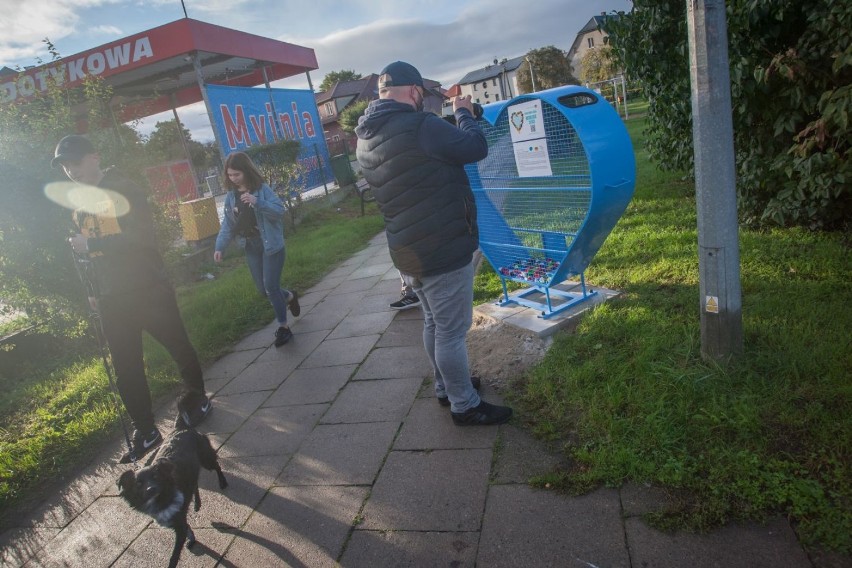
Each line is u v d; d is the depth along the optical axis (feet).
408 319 17.46
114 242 11.19
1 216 17.89
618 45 22.89
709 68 9.28
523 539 7.70
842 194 15.57
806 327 10.80
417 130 9.12
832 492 7.14
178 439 9.62
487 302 16.56
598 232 12.92
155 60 38.11
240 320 20.57
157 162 25.00
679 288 14.30
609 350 11.85
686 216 21.27
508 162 14.83
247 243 16.98
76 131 21.11
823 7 14.28
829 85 14.96
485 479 9.11
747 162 17.47
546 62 155.74
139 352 12.24
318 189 55.83
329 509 9.30
